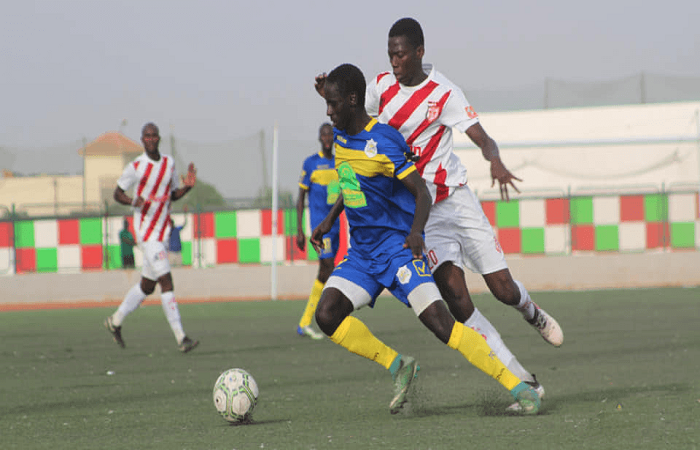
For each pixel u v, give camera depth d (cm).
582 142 7081
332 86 1213
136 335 3092
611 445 948
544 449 934
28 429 1223
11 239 5947
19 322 3841
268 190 6266
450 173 1450
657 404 1280
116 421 1287
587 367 1872
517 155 7569
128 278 5556
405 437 1047
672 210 5947
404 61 1425
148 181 2552
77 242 5906
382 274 1244
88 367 2133
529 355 2161
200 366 2097
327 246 2775
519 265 5266
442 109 1439
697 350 2138
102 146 7275
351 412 1318
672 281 5131
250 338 2872
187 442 1067
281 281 5472
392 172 1212
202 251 6038
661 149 7388
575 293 4647
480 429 1092
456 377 1753
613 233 5984
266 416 1297
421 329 2997
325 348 2506
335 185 2756
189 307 4616
